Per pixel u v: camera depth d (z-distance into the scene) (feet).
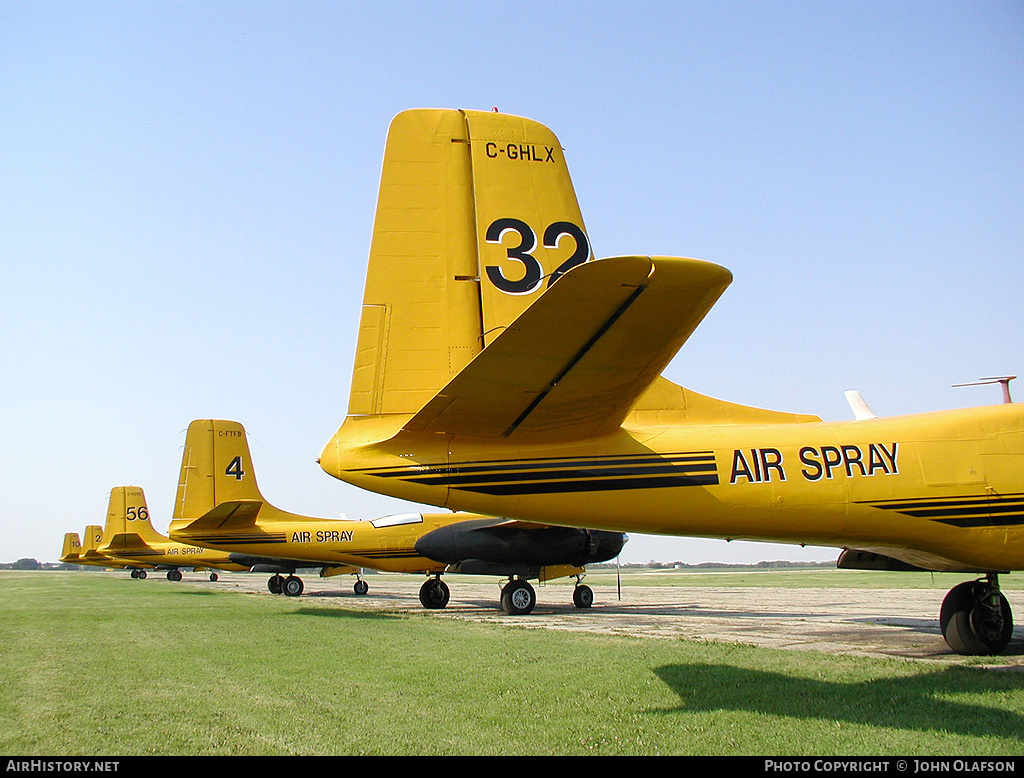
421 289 21.40
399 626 43.29
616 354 15.92
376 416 20.58
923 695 20.98
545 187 22.79
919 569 28.89
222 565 116.57
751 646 31.73
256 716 19.66
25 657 30.78
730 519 22.13
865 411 27.58
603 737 17.28
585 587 62.39
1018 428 24.79
